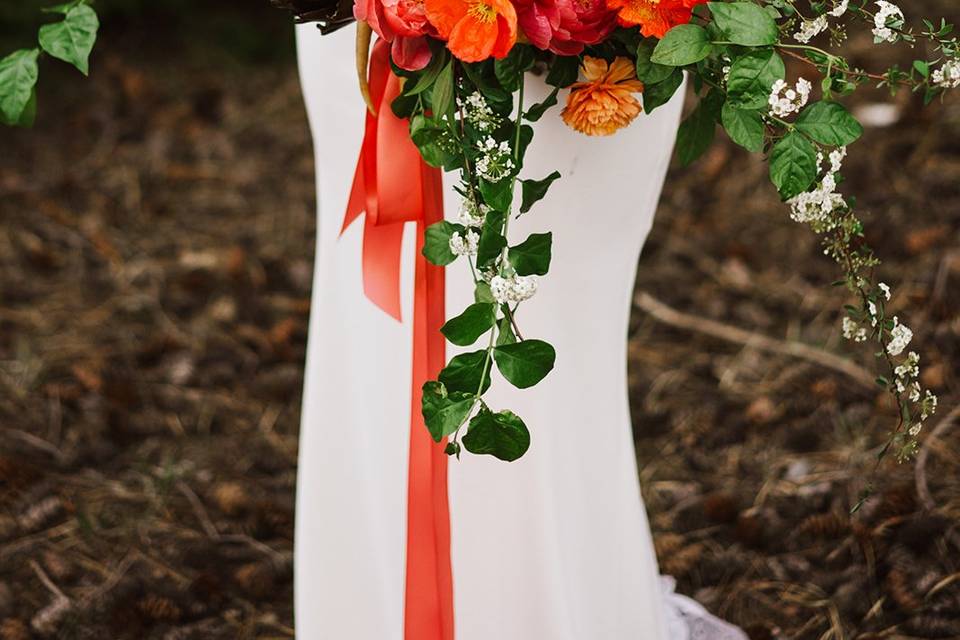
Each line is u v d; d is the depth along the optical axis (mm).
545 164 1486
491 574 1664
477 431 1292
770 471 2707
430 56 1272
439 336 1514
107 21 5418
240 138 4656
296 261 3779
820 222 1370
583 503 1670
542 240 1269
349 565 1759
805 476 2668
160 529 2568
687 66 1309
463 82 1316
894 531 2439
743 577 2363
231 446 2883
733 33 1185
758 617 2258
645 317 3371
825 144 1244
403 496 1696
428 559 1565
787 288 3465
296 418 3002
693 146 1483
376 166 1444
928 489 2562
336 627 1782
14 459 2770
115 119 4762
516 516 1641
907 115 4281
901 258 3514
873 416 2852
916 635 2182
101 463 2805
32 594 2367
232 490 2645
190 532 2559
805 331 3248
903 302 3293
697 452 2797
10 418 2947
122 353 3262
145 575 2416
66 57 1400
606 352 1630
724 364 3139
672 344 3244
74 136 4625
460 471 1614
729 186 4070
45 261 3709
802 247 3664
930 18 4992
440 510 1559
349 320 1688
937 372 2938
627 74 1330
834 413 2883
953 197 3824
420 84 1300
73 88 4988
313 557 1771
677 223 3863
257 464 2809
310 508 1764
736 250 3635
